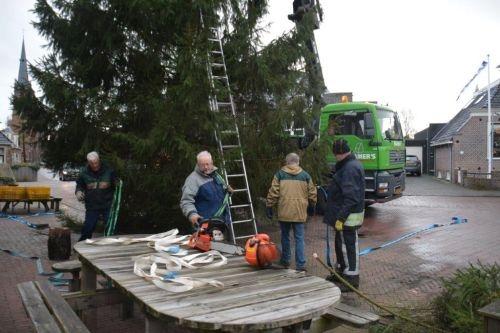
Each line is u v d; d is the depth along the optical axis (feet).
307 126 31.55
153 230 33.12
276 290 10.00
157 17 28.84
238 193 30.25
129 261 12.75
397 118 45.52
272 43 30.96
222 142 28.84
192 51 26.37
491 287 14.65
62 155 32.81
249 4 31.60
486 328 10.77
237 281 10.71
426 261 25.52
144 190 29.45
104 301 14.61
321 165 31.40
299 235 22.54
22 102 30.48
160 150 27.91
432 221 41.19
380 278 22.04
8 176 84.12
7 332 15.08
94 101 29.17
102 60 30.81
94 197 25.76
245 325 7.95
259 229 36.11
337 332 14.65
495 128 93.50
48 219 44.57
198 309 8.70
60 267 16.93
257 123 31.19
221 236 15.96
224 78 28.48
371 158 40.65
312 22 31.58
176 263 11.93
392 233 34.99
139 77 31.91
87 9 29.17
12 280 21.20
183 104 26.63
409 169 122.62
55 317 11.62
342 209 19.10
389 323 15.26
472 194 68.28
